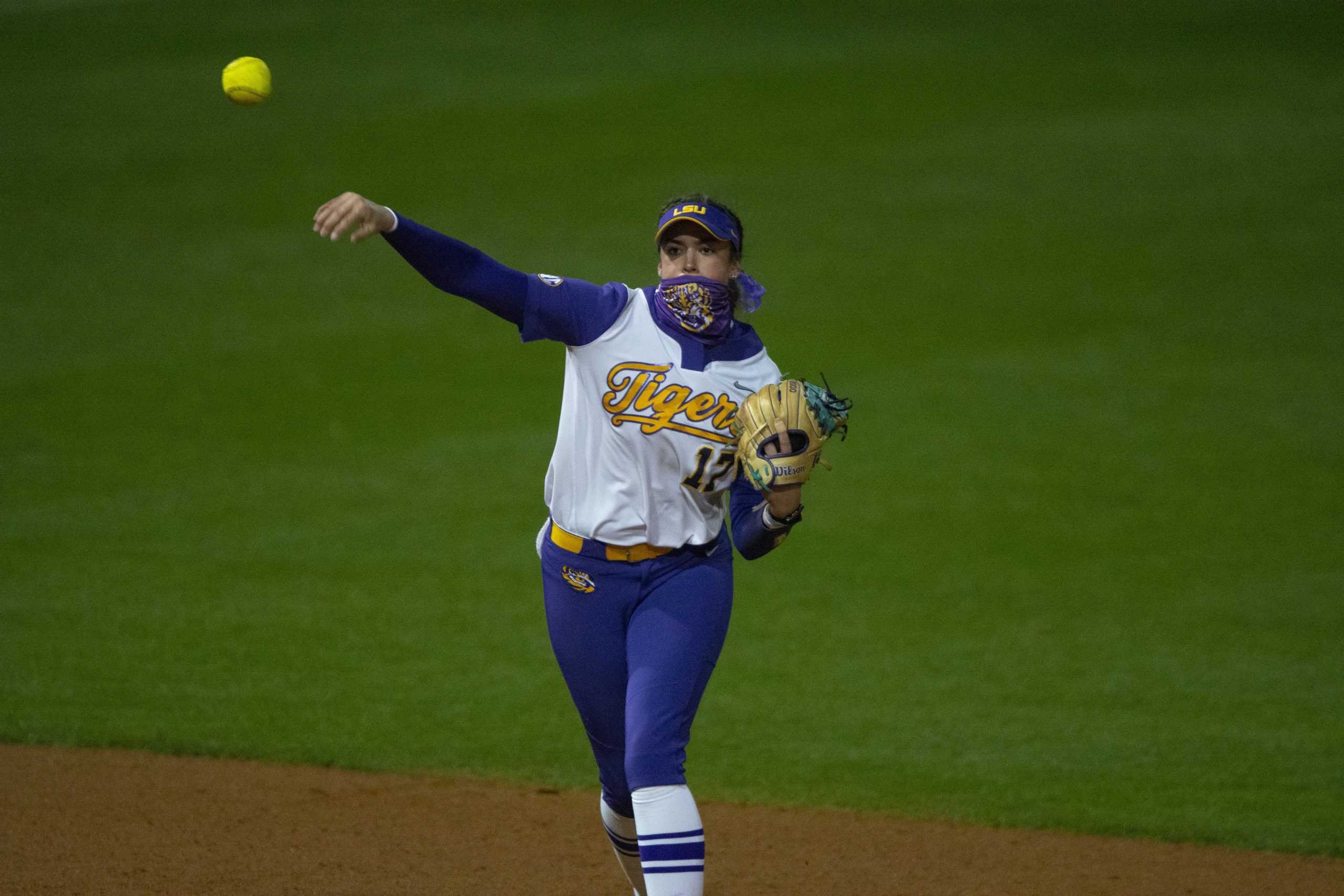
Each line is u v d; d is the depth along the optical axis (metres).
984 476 34.72
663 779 12.06
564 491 12.77
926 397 40.09
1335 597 27.62
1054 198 59.69
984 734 21.97
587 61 80.44
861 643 25.72
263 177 61.12
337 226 10.98
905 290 49.69
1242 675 24.17
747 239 55.00
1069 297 48.84
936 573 29.11
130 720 21.64
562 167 62.91
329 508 32.09
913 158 65.00
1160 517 32.12
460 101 72.81
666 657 12.45
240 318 46.09
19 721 21.44
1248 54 82.12
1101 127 69.38
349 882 16.14
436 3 93.44
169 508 31.84
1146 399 39.88
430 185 60.31
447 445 36.31
